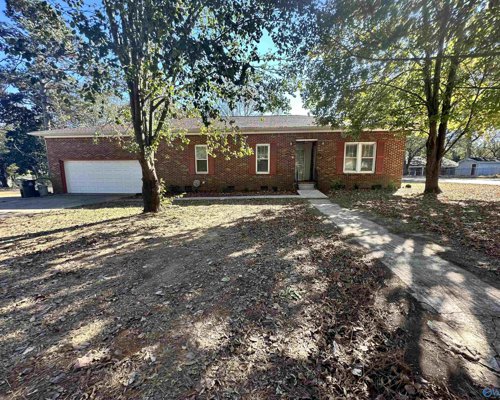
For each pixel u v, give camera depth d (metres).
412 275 3.21
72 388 1.70
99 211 8.54
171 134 8.82
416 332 2.15
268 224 6.05
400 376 1.72
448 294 2.73
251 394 1.62
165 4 3.80
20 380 1.78
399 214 6.75
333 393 1.62
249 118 14.71
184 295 2.89
